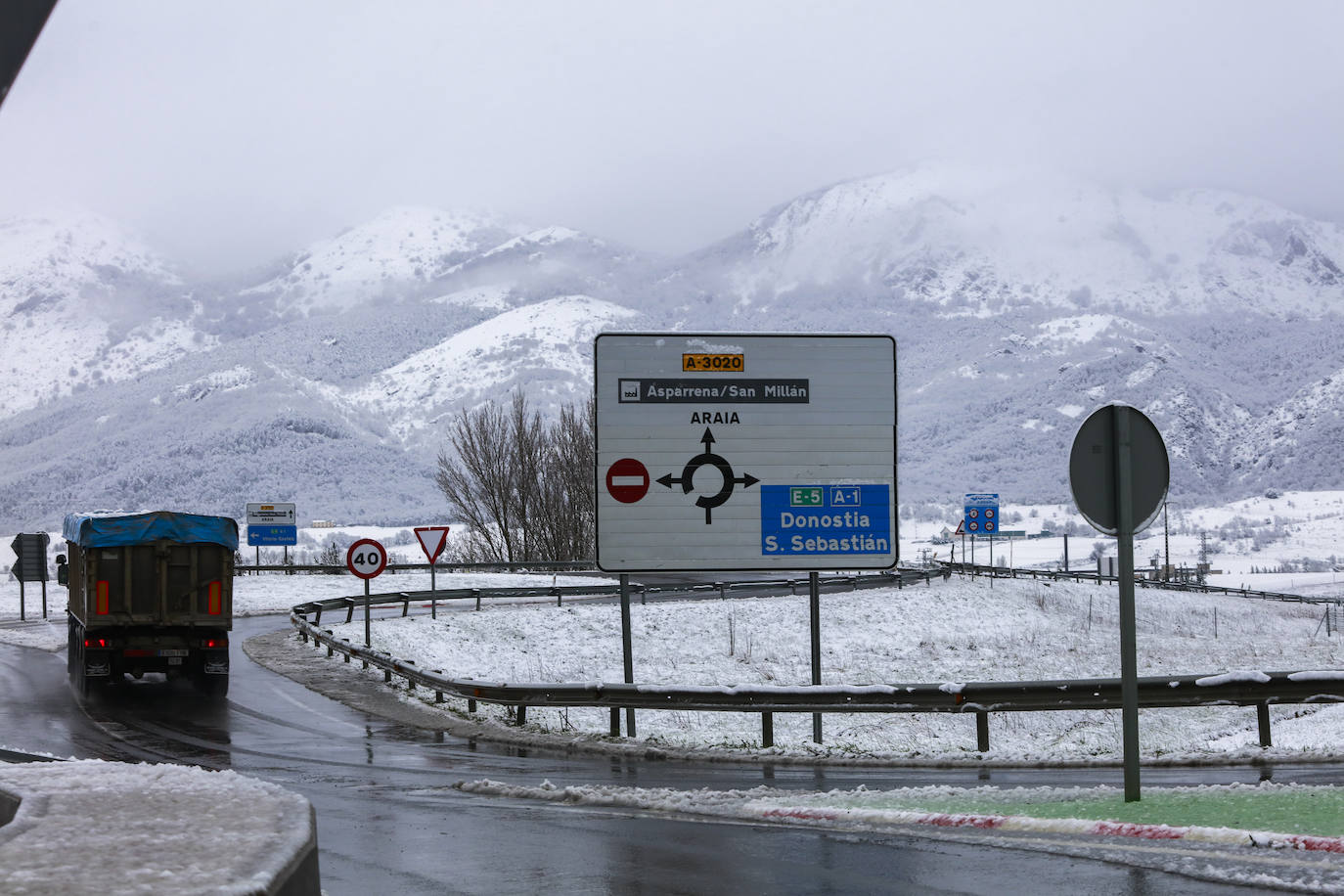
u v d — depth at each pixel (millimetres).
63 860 4898
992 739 24594
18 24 3338
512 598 54438
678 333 19953
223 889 4398
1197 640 53469
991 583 66000
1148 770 14781
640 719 25453
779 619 49531
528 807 12250
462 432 72312
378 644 38375
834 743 20484
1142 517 9992
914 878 8086
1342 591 121000
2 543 181250
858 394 20125
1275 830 8664
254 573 68000
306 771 16219
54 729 20969
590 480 70938
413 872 8984
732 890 8023
